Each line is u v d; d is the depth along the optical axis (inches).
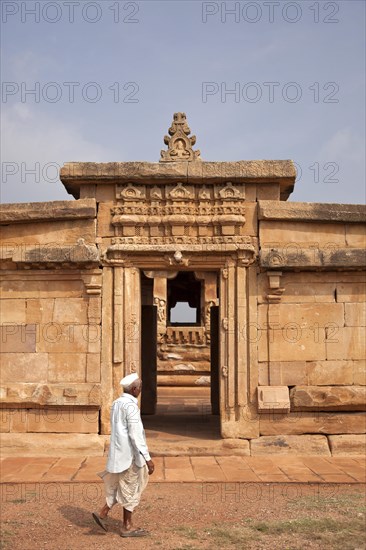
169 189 484.7
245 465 430.3
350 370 474.9
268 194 488.7
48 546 276.8
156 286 992.9
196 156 497.0
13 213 485.4
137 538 287.9
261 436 468.8
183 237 479.8
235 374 476.1
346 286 482.3
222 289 484.4
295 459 448.5
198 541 283.4
